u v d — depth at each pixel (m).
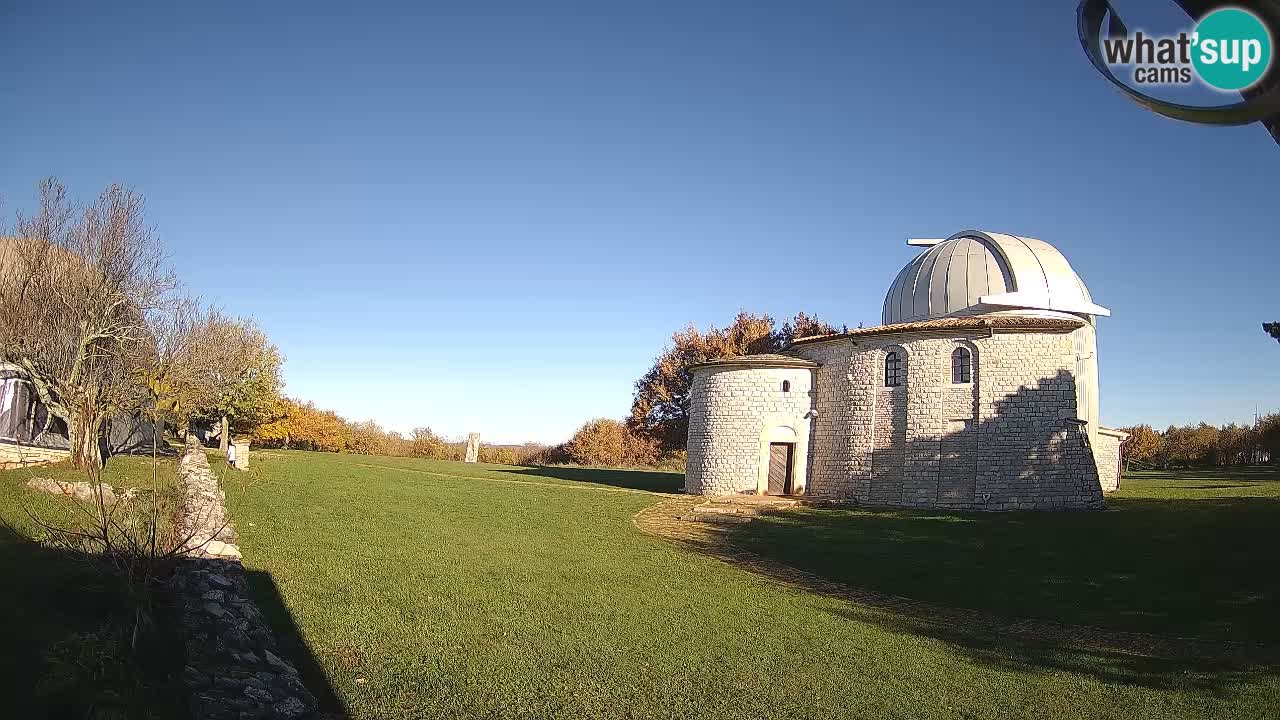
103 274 25.62
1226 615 14.53
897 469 32.28
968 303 35.81
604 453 69.94
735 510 29.72
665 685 9.99
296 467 37.47
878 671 11.14
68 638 7.95
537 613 13.09
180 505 16.59
